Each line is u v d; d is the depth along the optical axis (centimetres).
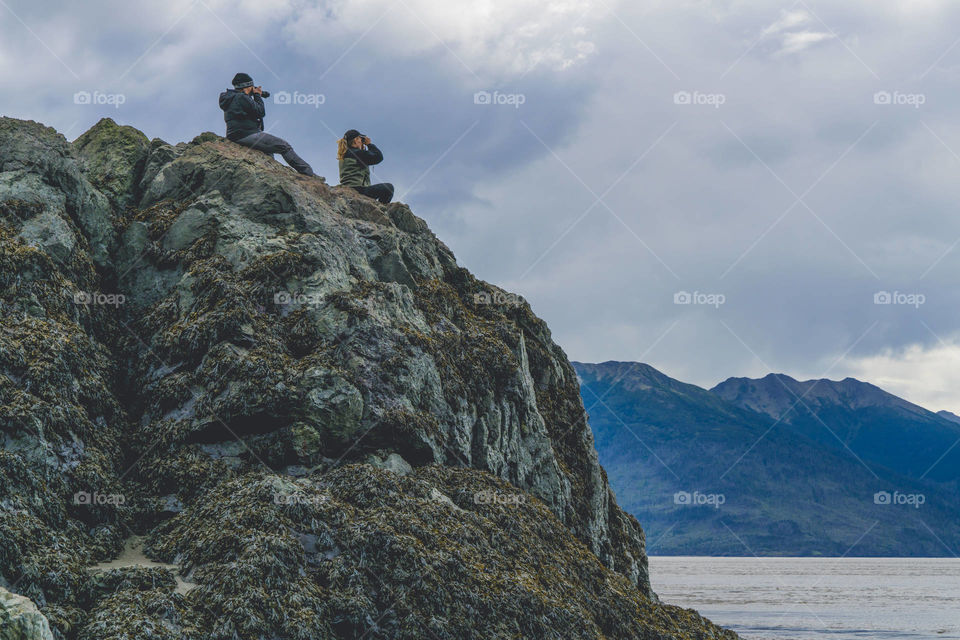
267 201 3134
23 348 2273
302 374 2564
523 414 3136
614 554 3419
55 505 2042
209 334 2608
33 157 2836
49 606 1719
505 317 3494
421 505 2280
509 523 2461
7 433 2089
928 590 15262
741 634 7825
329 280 2953
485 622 2002
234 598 1808
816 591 14525
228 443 2486
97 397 2420
